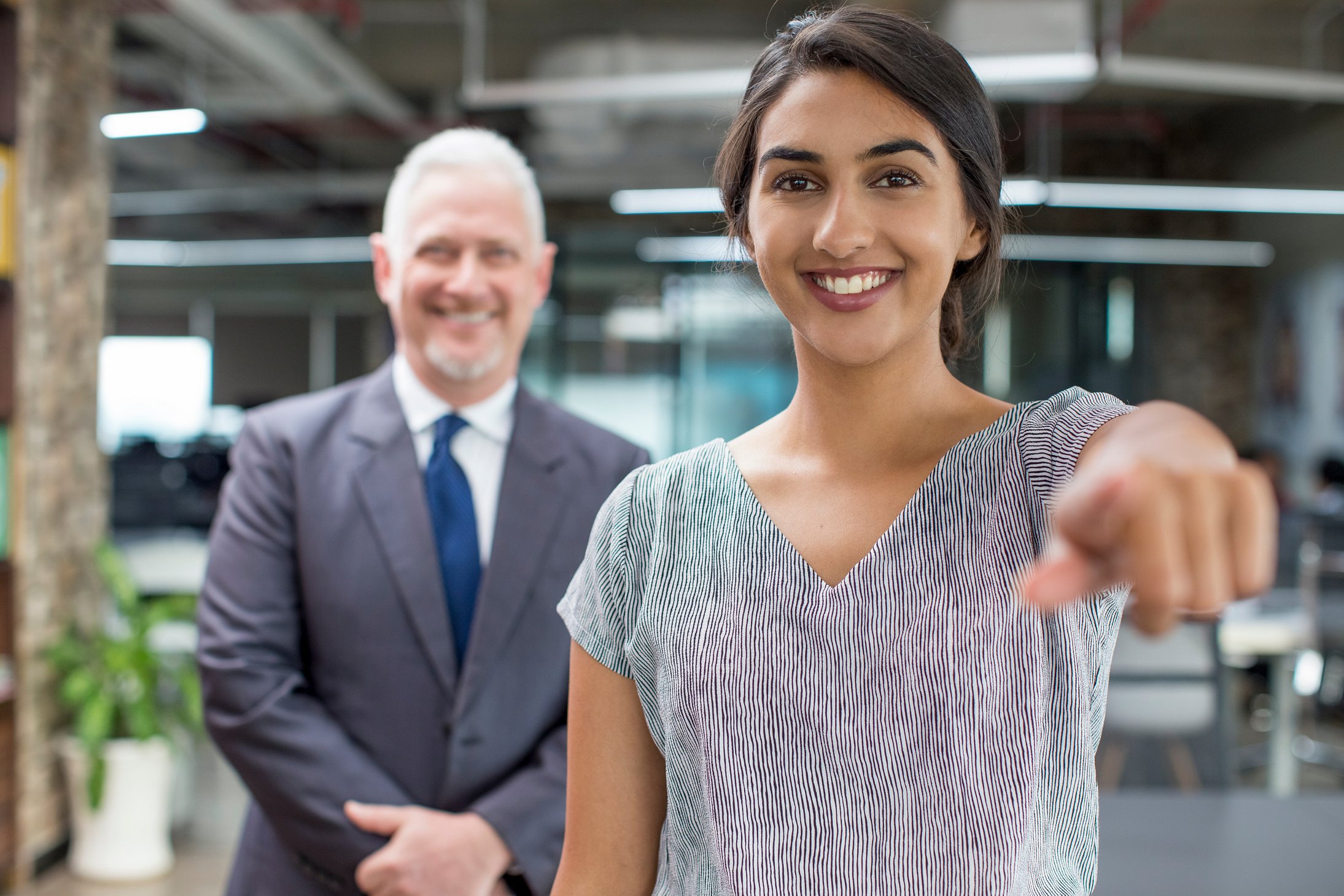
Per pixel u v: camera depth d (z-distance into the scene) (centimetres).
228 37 514
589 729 86
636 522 83
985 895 69
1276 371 852
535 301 173
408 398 168
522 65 404
